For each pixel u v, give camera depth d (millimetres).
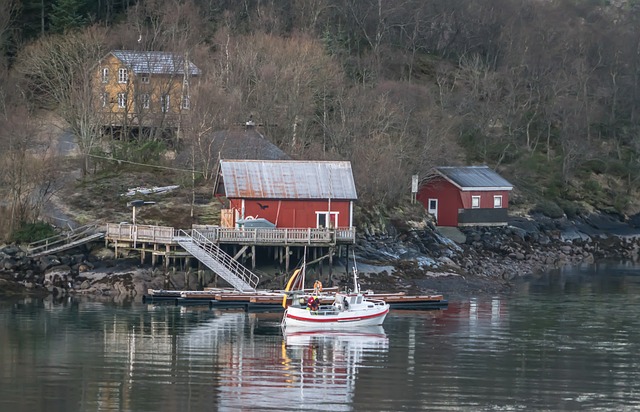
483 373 188125
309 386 178250
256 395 172000
